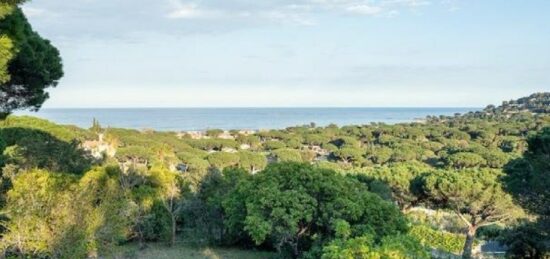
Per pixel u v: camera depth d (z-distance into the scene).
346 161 54.59
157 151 35.47
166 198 15.96
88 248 9.05
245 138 75.44
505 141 60.59
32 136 19.06
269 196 11.45
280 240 12.10
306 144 76.50
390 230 11.15
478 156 41.03
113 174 16.12
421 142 66.94
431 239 20.25
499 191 17.77
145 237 15.50
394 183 21.39
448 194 18.80
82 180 11.20
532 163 11.35
